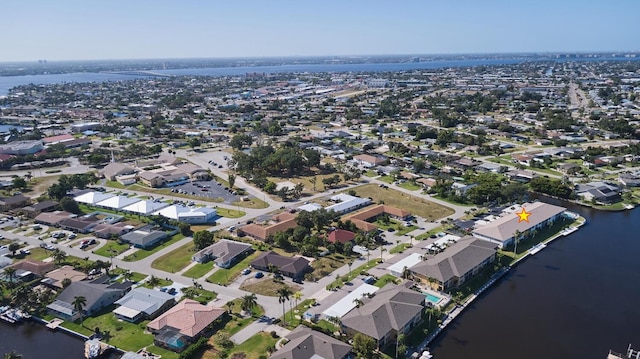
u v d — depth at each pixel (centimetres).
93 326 11638
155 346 10775
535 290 13562
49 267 14400
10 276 13200
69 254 15688
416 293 12175
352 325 10969
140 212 19438
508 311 12456
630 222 18962
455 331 11562
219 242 15988
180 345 10594
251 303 11781
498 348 10894
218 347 10600
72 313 11875
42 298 12531
